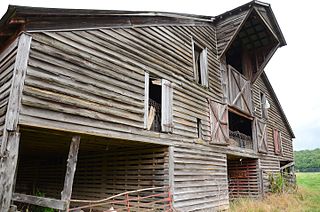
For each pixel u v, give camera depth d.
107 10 7.03
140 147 9.11
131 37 7.91
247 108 13.70
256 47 14.54
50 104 5.61
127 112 7.20
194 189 8.98
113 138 6.83
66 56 6.13
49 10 5.80
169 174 8.16
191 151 9.25
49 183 12.70
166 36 9.31
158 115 9.27
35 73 5.52
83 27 6.63
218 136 10.80
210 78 11.25
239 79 13.30
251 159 14.80
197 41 11.04
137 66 7.86
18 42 5.52
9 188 4.76
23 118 5.15
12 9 5.30
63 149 9.97
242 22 11.79
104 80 6.81
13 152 4.91
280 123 19.86
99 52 6.88
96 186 10.16
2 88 5.80
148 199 8.43
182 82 9.56
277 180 15.16
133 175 9.05
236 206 10.62
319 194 16.28
